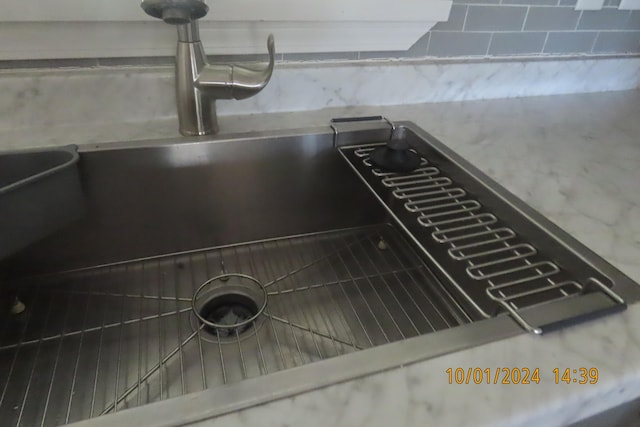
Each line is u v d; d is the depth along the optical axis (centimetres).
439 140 88
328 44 93
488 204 71
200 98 75
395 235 91
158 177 77
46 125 80
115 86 81
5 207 58
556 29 113
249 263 84
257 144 80
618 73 125
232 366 62
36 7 70
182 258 84
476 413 36
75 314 70
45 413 55
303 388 37
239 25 83
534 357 42
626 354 43
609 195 72
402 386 38
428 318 71
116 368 61
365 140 89
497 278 59
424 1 91
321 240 91
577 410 41
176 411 35
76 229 76
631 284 52
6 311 69
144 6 61
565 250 57
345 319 71
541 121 102
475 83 110
